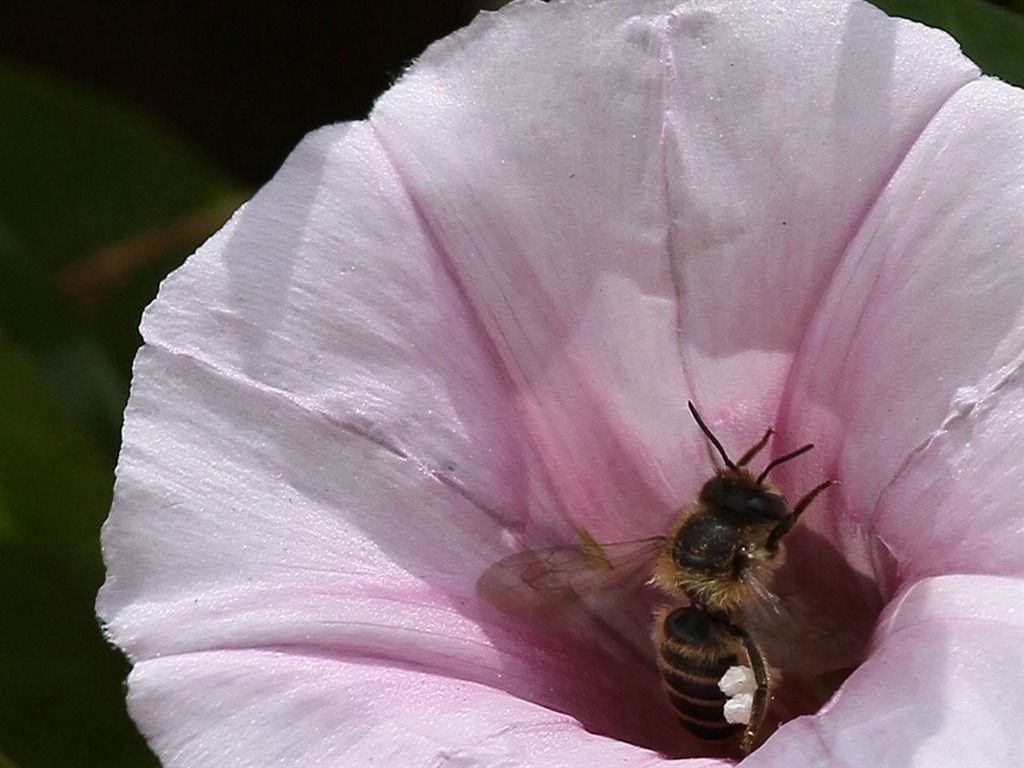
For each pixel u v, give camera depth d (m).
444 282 0.16
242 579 0.16
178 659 0.16
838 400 0.16
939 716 0.15
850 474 0.16
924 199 0.16
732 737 0.16
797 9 0.16
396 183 0.16
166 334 0.16
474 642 0.16
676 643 0.16
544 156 0.16
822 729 0.15
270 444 0.16
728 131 0.16
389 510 0.16
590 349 0.16
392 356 0.16
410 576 0.16
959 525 0.15
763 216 0.16
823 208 0.16
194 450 0.16
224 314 0.16
